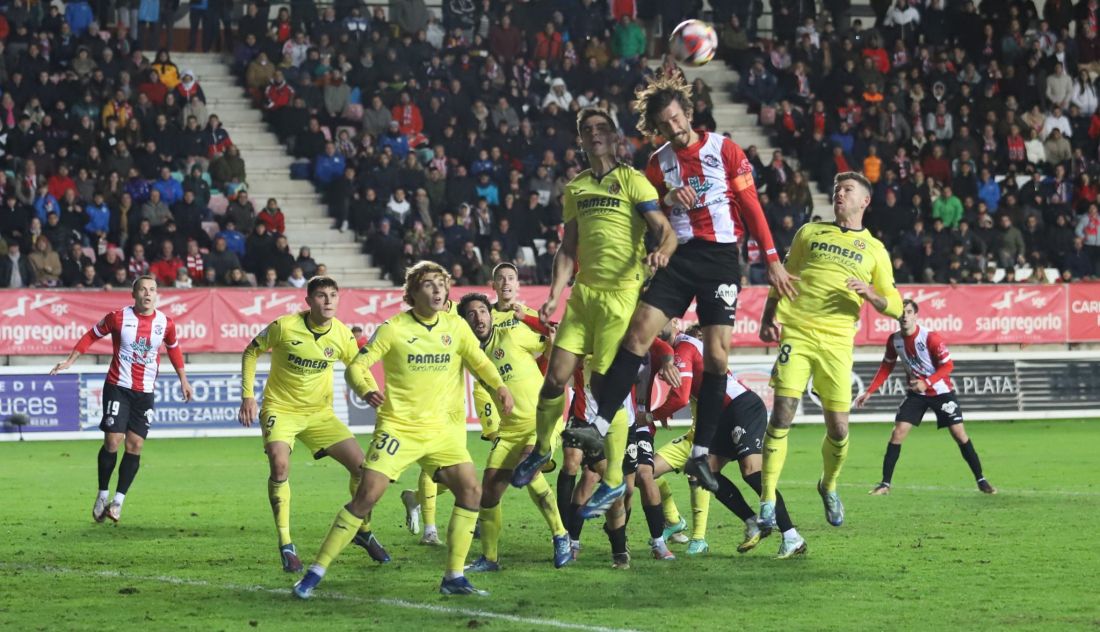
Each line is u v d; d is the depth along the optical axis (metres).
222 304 30.17
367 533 13.41
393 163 35.62
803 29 43.44
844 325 14.48
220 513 17.55
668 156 11.83
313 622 10.41
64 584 12.22
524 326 13.73
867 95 41.72
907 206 38.19
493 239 34.72
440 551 14.30
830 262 14.46
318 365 13.72
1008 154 41.34
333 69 38.41
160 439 29.34
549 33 40.34
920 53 42.94
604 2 41.78
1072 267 38.44
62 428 29.14
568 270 11.91
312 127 37.12
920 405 19.08
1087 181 40.56
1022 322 34.31
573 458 13.43
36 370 28.92
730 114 42.78
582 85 40.06
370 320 30.73
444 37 39.91
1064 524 15.87
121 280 31.02
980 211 38.12
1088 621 10.34
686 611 10.77
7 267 30.67
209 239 33.00
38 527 16.17
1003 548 14.05
